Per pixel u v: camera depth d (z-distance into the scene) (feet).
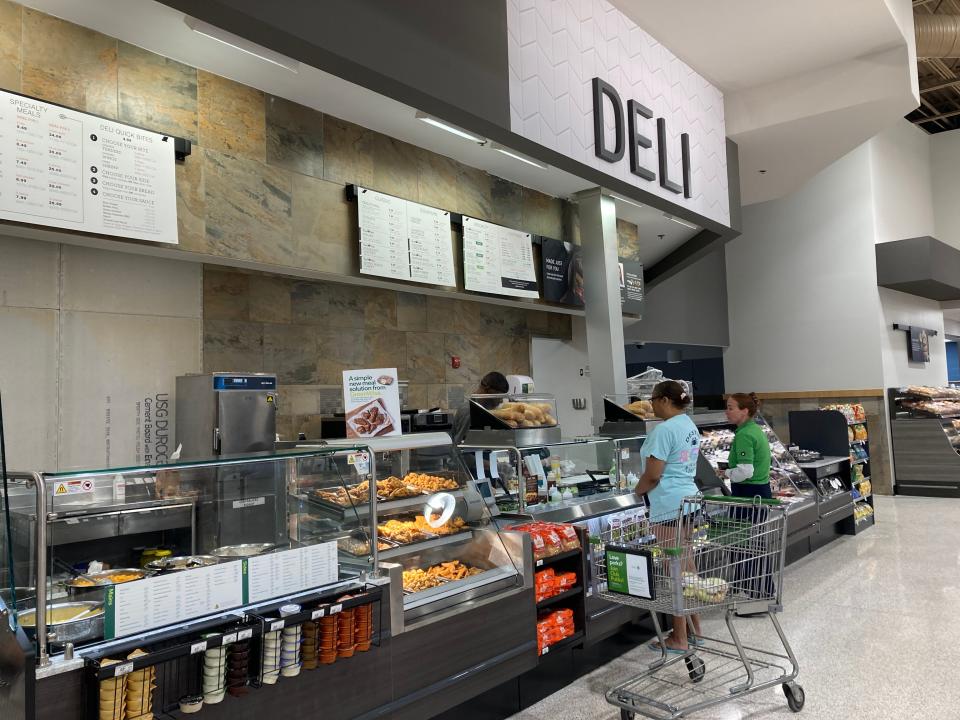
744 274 40.78
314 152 15.30
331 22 11.33
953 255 37.45
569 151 17.16
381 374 11.67
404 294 20.84
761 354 39.96
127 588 6.51
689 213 22.26
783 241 39.40
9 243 12.69
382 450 10.09
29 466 12.73
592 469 14.55
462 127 14.78
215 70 13.46
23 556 6.27
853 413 27.43
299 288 18.07
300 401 17.84
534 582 10.93
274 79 13.91
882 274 35.58
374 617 8.44
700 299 38.83
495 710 10.30
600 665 12.54
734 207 24.98
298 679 7.57
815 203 38.32
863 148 36.73
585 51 18.03
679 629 11.71
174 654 6.33
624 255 25.57
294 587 7.93
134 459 14.17
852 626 14.51
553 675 11.48
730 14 19.54
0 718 5.93
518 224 21.07
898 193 39.45
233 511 8.15
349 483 9.11
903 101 21.48
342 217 15.80
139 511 7.38
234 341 16.52
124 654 6.22
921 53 27.61
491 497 12.13
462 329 22.62
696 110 22.86
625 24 19.70
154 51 12.71
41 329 13.02
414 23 12.98
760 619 15.21
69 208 11.31
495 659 10.00
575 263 23.00
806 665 12.32
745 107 24.32
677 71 21.97
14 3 11.05
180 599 6.89
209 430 13.75
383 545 9.48
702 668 11.44
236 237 13.67
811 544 22.31
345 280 16.71
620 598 10.43
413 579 9.50
